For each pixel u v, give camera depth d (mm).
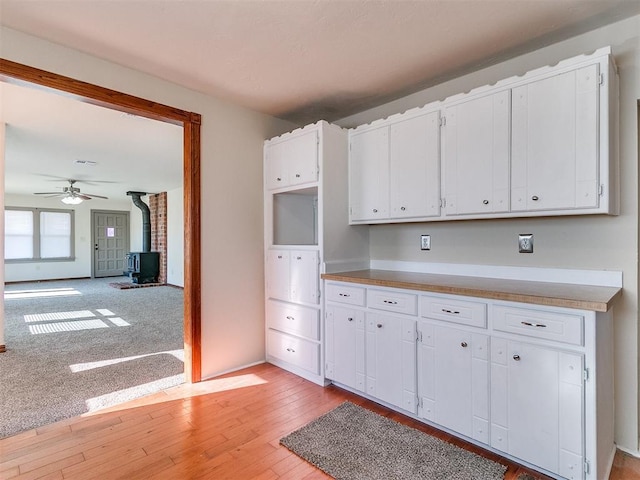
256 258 3268
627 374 1913
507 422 1787
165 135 3979
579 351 1573
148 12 1831
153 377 2916
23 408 2379
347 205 2961
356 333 2518
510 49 2223
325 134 2799
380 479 1679
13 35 1994
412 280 2311
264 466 1786
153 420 2234
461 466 1766
